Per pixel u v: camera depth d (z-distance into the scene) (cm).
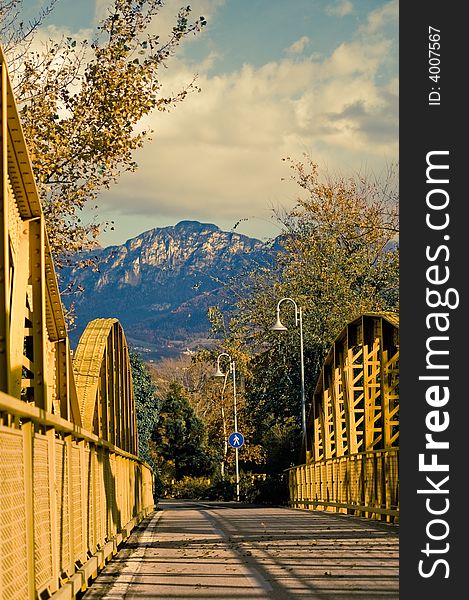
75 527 1230
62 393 1285
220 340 7244
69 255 2488
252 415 5900
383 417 2781
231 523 2986
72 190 2442
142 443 6309
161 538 2333
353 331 3400
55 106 2422
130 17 2431
